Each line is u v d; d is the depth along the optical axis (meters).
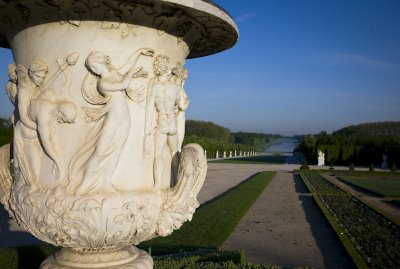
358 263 9.32
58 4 2.98
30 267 7.06
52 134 3.20
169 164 3.68
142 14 3.12
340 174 38.16
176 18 3.25
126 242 3.42
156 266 6.60
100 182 3.14
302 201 19.75
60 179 3.19
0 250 7.68
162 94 3.42
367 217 15.12
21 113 3.25
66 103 3.17
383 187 26.25
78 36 3.14
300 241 11.77
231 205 17.03
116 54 3.21
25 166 3.28
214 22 3.44
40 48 3.25
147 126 3.38
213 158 71.31
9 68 3.53
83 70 3.18
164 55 3.42
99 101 3.16
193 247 10.08
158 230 3.52
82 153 3.16
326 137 61.06
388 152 53.50
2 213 14.23
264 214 16.00
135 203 3.24
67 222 3.08
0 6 3.07
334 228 12.97
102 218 3.11
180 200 3.53
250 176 34.47
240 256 7.97
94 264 3.60
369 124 92.75
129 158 3.31
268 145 181.50
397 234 12.28
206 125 108.50
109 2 2.96
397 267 9.24
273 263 9.60
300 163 64.25
